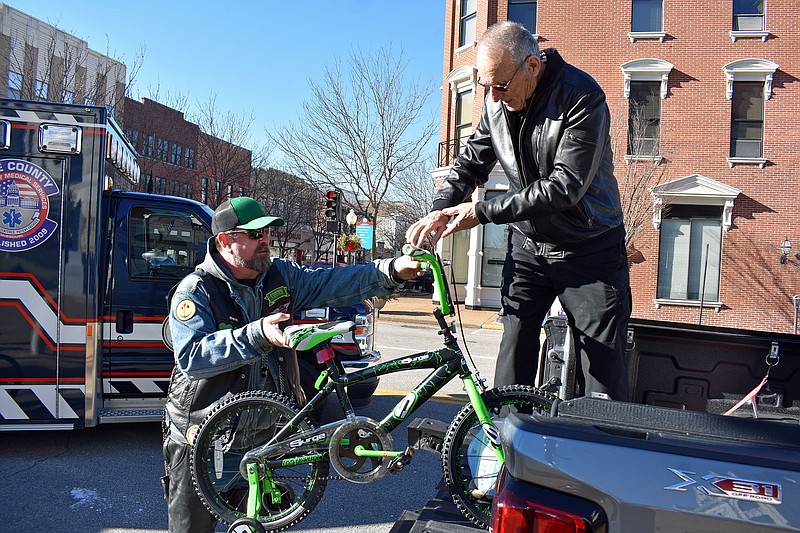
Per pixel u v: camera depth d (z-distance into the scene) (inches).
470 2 855.1
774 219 723.4
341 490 192.7
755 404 133.7
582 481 56.5
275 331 101.3
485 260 837.8
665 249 747.4
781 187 721.0
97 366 207.0
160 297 216.2
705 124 735.7
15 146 199.3
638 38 749.9
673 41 741.9
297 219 1454.2
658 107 749.9
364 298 121.6
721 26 732.7
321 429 108.7
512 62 107.9
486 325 678.5
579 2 764.6
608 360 120.7
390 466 110.0
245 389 110.7
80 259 203.2
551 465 57.9
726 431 64.3
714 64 734.5
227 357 100.9
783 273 720.3
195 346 102.3
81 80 763.4
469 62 843.4
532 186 110.3
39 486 186.1
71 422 203.3
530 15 788.0
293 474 112.3
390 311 801.6
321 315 239.1
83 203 203.5
